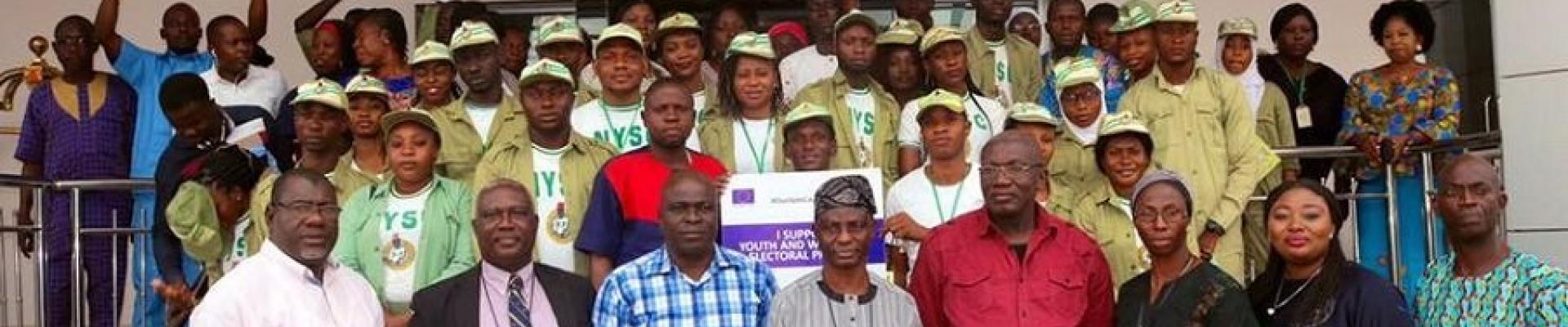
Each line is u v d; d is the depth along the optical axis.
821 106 7.31
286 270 5.49
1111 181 7.20
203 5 11.62
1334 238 5.63
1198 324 5.67
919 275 6.18
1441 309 5.70
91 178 9.04
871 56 8.10
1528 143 7.75
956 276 6.02
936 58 8.08
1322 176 9.16
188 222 7.14
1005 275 5.98
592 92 8.44
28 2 11.54
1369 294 5.48
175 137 7.72
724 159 7.58
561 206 7.00
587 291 6.20
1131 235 7.12
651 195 6.61
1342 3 11.42
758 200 6.73
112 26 9.82
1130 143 7.10
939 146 7.08
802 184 6.73
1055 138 7.64
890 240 7.13
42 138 9.86
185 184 7.25
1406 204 8.47
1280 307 5.67
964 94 8.16
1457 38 9.88
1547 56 7.67
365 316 5.68
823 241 5.75
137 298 9.08
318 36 9.85
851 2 9.45
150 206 9.07
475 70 7.64
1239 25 8.98
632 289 5.86
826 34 9.42
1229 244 7.63
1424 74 8.42
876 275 5.96
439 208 6.80
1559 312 5.34
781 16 11.46
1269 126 8.83
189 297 7.09
